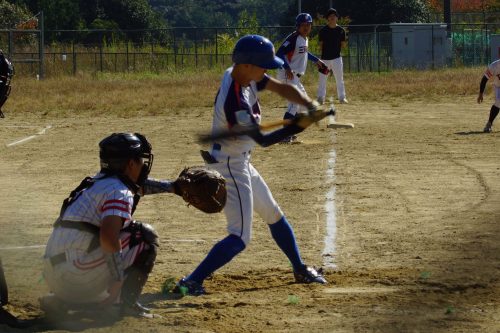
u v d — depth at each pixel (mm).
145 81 52531
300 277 10266
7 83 8695
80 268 8195
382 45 68875
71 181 18188
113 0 104438
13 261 11188
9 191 17000
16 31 56625
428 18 96875
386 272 10664
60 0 89938
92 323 8438
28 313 8883
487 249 11773
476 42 70375
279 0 184250
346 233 13000
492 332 8125
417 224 13484
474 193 16000
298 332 8188
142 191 8781
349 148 22516
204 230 13359
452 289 9828
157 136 25938
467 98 38156
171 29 65250
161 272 10883
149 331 8195
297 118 9133
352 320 8570
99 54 66625
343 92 36469
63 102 38000
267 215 10117
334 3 96125
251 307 9148
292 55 24031
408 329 8234
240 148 9492
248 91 9438
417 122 28812
